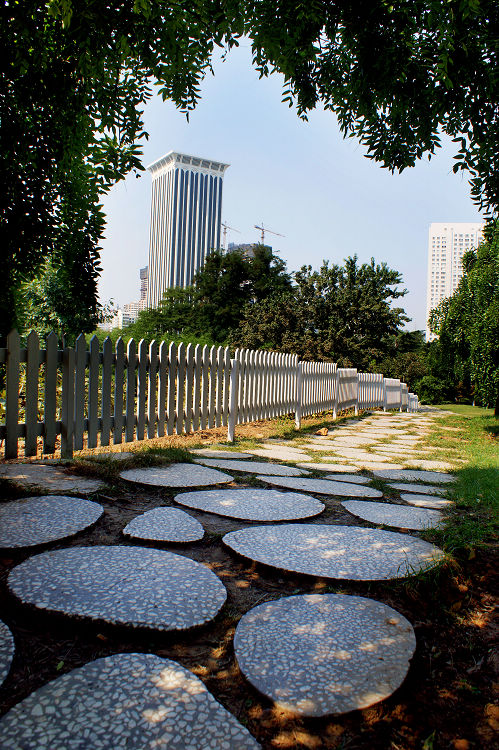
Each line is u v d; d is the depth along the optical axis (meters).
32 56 2.29
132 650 1.51
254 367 7.80
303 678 1.40
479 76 2.44
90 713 1.21
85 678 1.35
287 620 1.72
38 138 2.64
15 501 2.71
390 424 11.05
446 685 1.45
